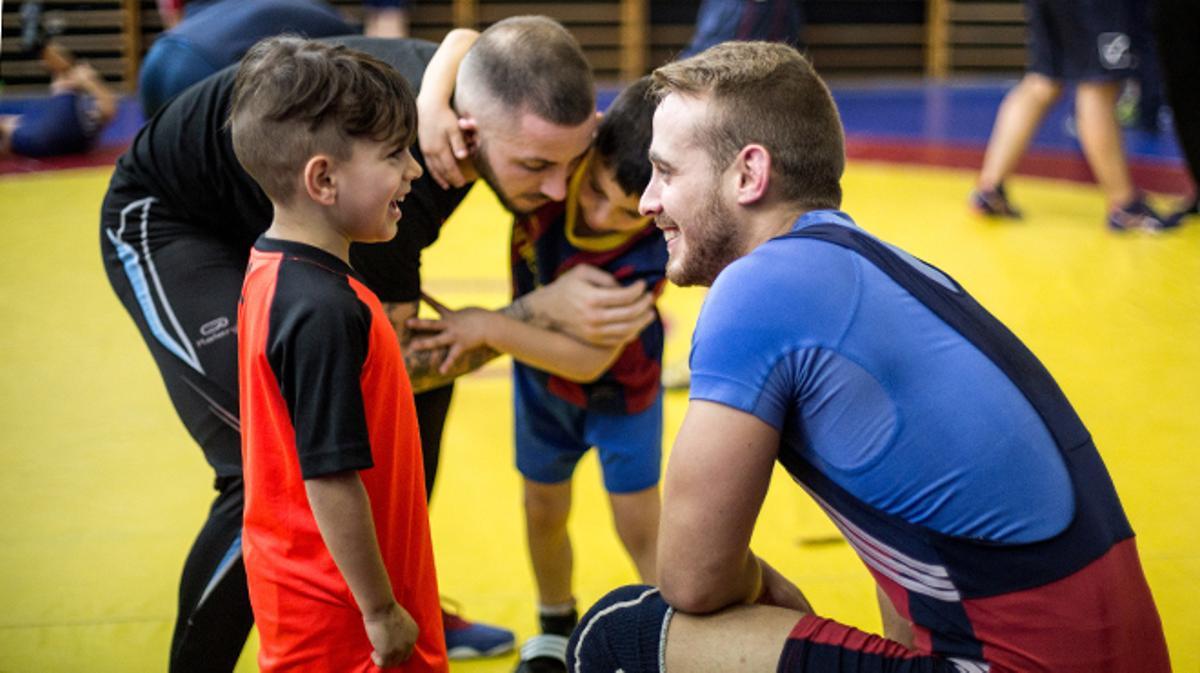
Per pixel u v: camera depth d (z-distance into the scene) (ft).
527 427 7.98
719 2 18.01
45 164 23.09
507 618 8.71
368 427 5.45
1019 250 17.53
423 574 5.90
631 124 6.99
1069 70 18.01
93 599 8.80
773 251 5.28
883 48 35.83
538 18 6.87
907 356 5.09
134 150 7.45
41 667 7.88
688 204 5.57
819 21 35.47
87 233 18.53
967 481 5.04
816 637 5.42
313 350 5.24
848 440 5.14
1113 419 11.77
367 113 5.46
